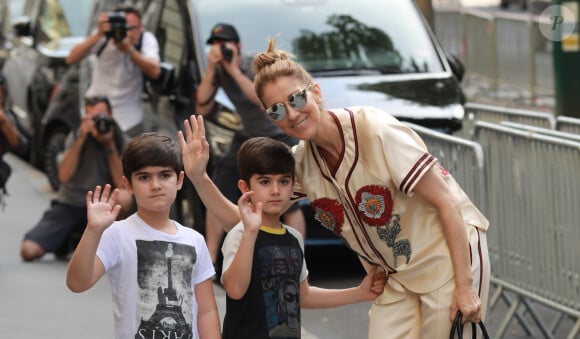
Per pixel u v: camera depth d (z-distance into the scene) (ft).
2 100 27.20
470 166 22.02
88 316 22.67
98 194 12.96
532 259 20.92
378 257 14.84
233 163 25.29
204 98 25.96
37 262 27.89
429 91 28.37
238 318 14.38
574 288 19.77
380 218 14.37
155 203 13.53
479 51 60.13
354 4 30.60
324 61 29.27
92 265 12.88
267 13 29.71
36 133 41.32
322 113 14.15
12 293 24.38
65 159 27.96
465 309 14.24
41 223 28.22
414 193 14.26
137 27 29.17
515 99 56.49
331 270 27.86
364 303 25.04
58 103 37.65
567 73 43.73
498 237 21.95
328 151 14.34
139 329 13.47
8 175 27.30
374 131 14.01
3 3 47.24
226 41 25.46
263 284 14.39
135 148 13.51
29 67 41.93
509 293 25.02
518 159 21.11
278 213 14.58
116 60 29.48
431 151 23.41
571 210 19.66
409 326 14.96
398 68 29.43
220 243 25.57
